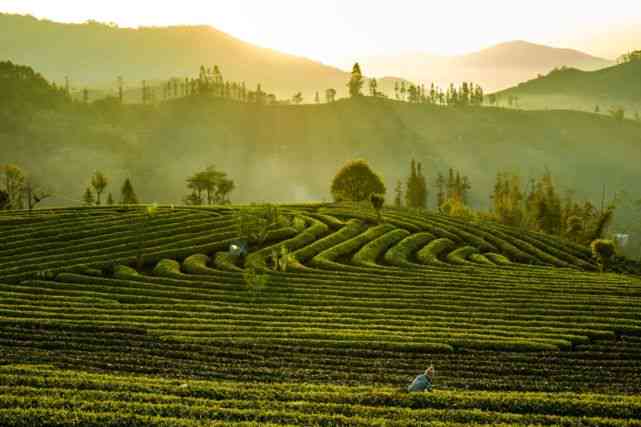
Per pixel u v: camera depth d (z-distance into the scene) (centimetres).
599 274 8006
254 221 8100
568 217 13412
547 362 4303
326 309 5597
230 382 3450
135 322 4862
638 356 4478
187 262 7181
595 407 3033
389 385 3603
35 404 2736
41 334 4438
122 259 7125
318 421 2681
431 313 5544
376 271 7188
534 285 6769
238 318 5203
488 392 3325
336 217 10312
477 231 9981
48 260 7000
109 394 2967
